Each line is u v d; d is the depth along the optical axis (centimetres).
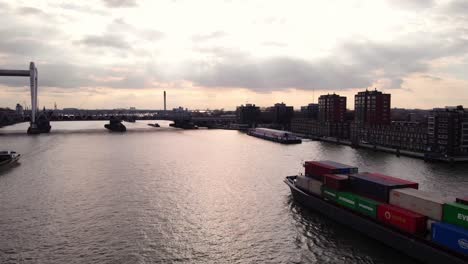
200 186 8750
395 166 11575
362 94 19962
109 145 17900
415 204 4866
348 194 5866
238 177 9850
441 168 11212
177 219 6316
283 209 6850
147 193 8062
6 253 4919
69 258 4781
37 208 6888
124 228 5866
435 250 4272
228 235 5594
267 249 5100
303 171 10769
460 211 4247
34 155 13988
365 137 18938
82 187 8581
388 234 4953
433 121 14075
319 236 5506
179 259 4794
